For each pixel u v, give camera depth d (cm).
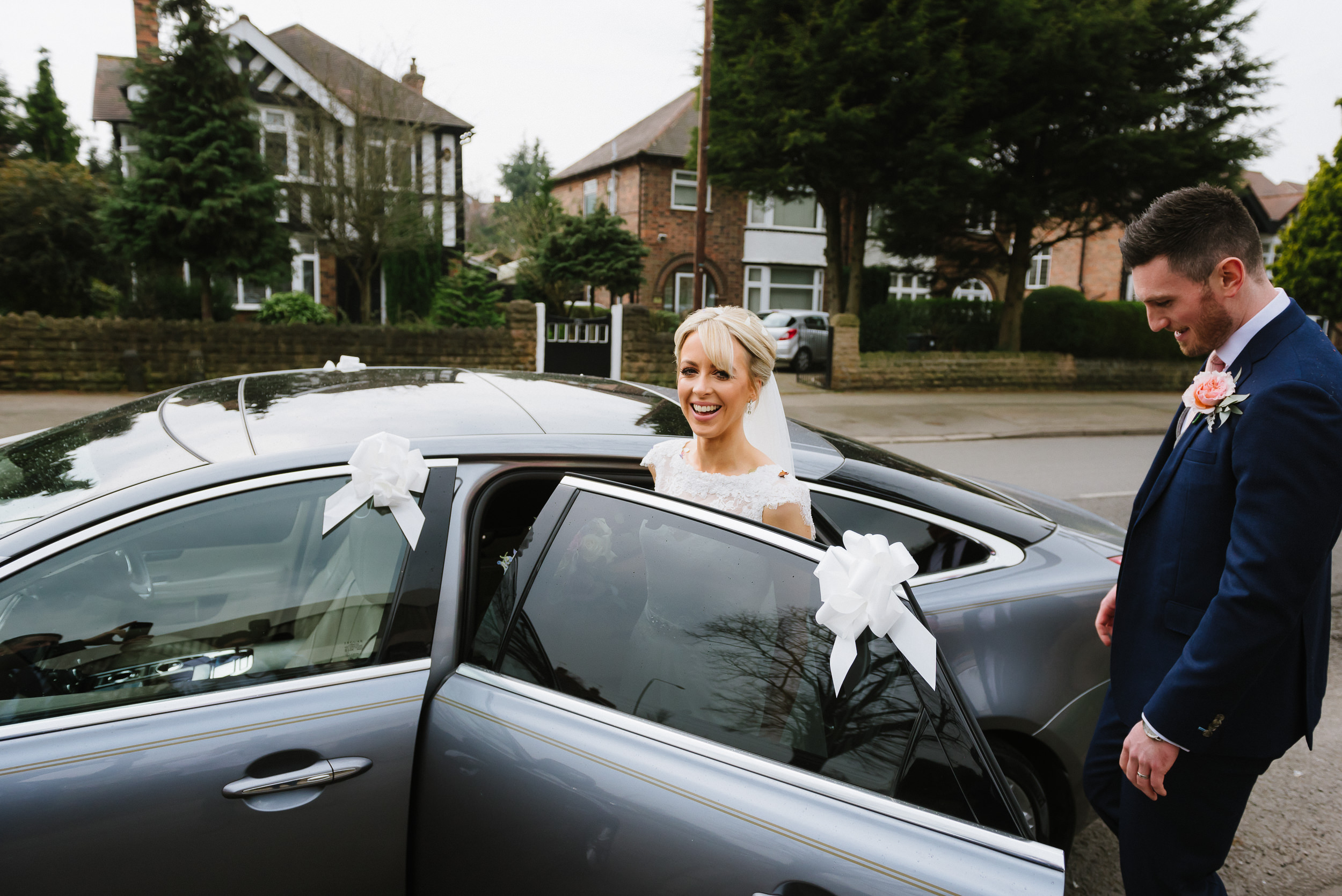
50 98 2716
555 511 174
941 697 132
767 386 219
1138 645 182
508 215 2878
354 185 1858
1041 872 122
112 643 159
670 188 2627
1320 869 283
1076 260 3123
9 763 144
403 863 165
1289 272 1962
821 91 1560
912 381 1759
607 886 142
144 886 147
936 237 1900
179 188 1348
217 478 171
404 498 177
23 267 1488
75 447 199
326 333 1395
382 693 164
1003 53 1582
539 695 161
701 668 153
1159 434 1347
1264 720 165
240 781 151
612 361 1559
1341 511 151
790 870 130
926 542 248
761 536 154
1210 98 1769
